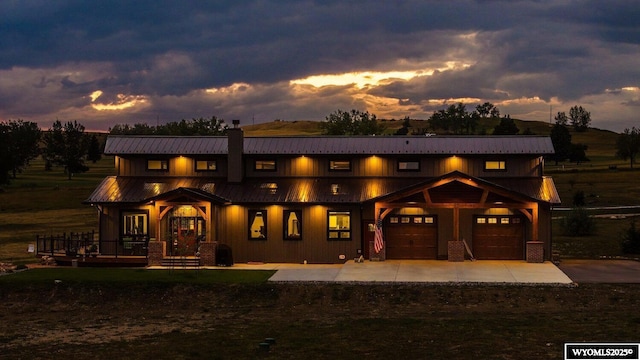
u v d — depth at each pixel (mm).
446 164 41281
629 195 77062
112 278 33781
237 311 29688
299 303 30781
